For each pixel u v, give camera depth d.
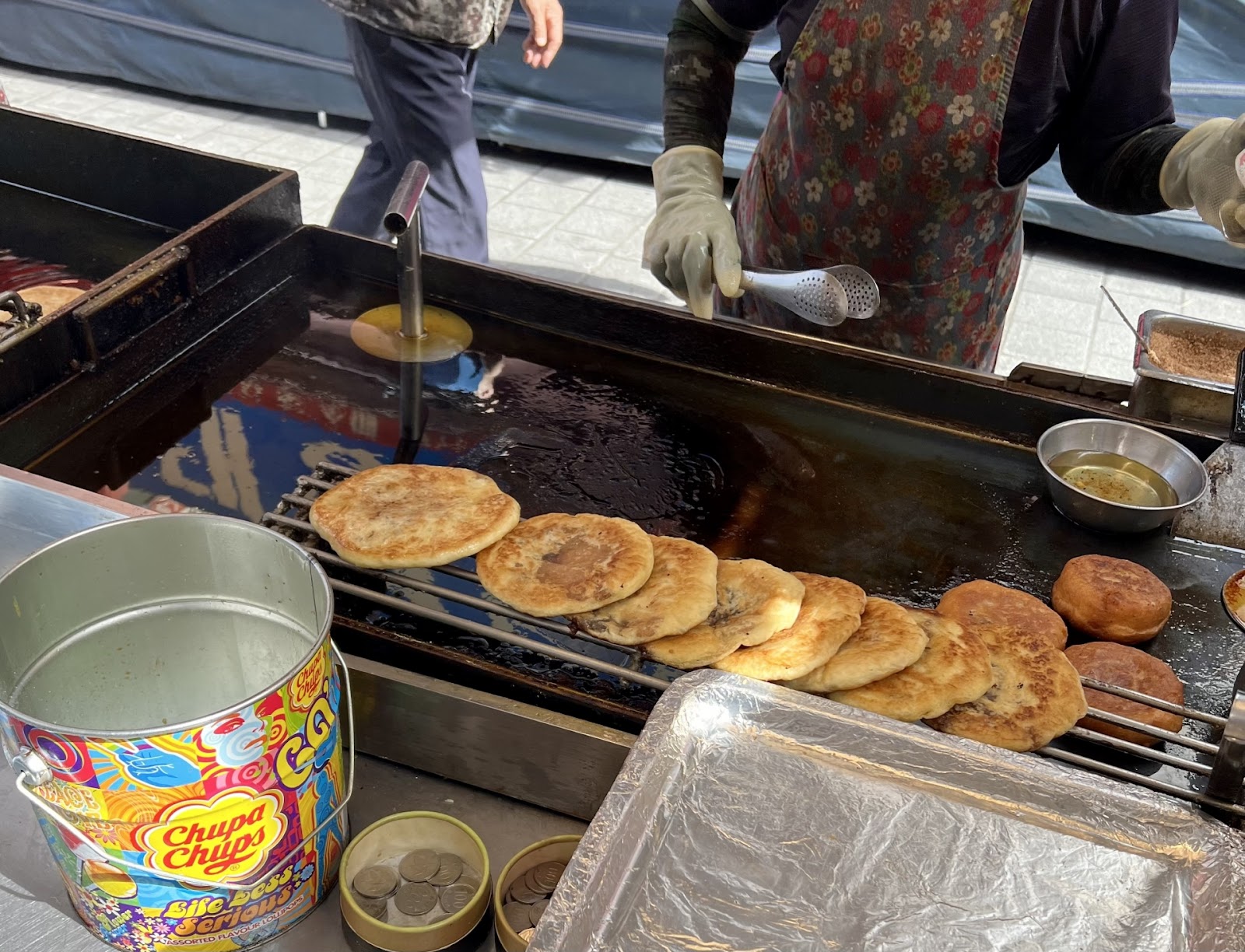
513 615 1.23
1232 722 1.01
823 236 2.07
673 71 2.23
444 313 2.16
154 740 0.73
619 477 1.75
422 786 1.11
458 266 2.14
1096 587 1.46
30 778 0.75
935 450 1.85
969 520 1.70
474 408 1.90
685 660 1.17
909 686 1.16
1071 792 0.89
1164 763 1.19
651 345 2.05
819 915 0.80
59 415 1.75
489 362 2.03
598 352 2.07
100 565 0.89
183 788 0.76
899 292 2.08
